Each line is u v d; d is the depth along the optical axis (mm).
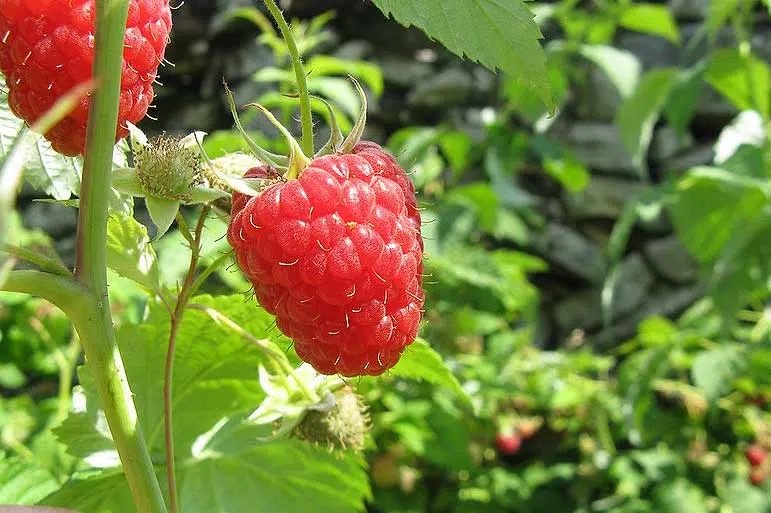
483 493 469
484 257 442
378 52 665
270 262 129
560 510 474
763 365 398
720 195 366
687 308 640
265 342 152
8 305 376
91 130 120
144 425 170
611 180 652
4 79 147
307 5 656
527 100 459
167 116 648
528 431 487
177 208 142
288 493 174
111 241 141
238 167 146
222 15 625
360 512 178
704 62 389
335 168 131
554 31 627
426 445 405
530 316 506
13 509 114
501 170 479
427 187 469
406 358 162
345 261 128
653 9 463
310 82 386
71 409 166
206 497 169
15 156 74
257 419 156
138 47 131
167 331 166
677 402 508
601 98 646
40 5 126
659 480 475
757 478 467
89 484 164
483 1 129
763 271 364
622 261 655
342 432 159
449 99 660
